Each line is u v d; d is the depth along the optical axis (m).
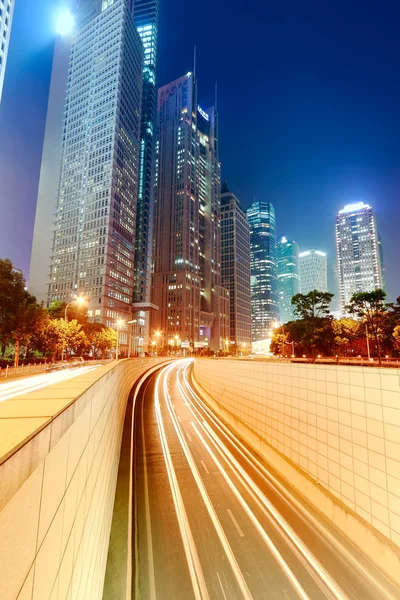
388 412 9.94
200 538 11.99
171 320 179.75
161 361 94.06
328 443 12.95
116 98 138.25
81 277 131.12
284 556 10.96
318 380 13.85
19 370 42.22
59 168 153.12
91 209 135.38
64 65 167.50
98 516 7.32
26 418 2.60
